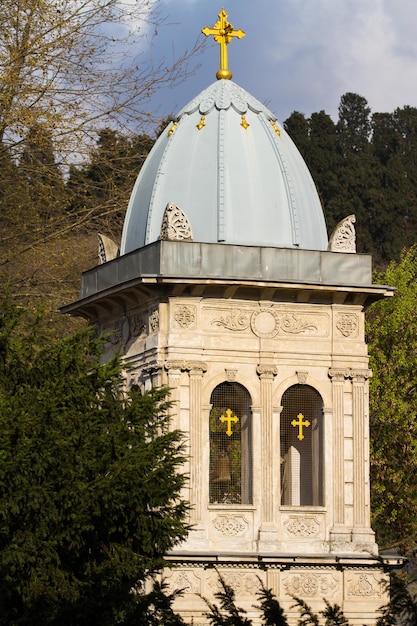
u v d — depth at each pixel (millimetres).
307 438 60469
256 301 59500
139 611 49562
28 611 47062
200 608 57094
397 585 45281
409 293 89312
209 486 58750
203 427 58406
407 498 84438
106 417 49938
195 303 58906
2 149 68875
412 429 85188
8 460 47031
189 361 58469
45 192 73312
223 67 63969
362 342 60562
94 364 51000
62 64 68562
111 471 48344
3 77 66188
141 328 60500
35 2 67812
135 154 77250
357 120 138625
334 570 58531
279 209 60719
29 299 72125
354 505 59719
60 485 47656
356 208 129375
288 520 58938
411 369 86688
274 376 59375
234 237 59906
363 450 60000
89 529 47688
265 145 61656
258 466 58781
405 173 135500
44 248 72500
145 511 49531
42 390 49094
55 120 67875
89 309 63312
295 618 57688
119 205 74125
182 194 60719
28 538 47281
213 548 58031
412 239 131500
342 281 60062
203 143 61500
